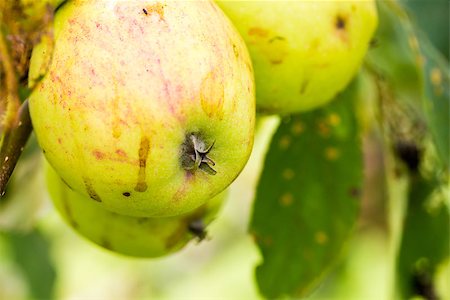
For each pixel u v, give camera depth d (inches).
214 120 19.4
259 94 22.1
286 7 21.4
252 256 39.8
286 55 21.5
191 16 19.5
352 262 35.4
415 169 25.6
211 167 19.6
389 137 25.8
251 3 21.3
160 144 19.1
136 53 19.1
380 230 35.7
